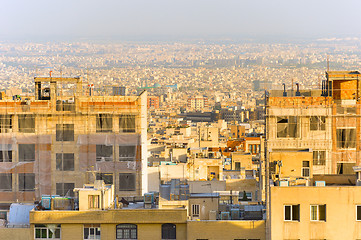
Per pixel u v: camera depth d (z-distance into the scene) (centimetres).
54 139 19900
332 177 14238
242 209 14888
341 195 12375
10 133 19838
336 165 18138
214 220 13712
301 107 18200
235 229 13450
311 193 12388
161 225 13488
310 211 12406
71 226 13550
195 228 13450
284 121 18212
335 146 18162
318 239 12400
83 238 13550
